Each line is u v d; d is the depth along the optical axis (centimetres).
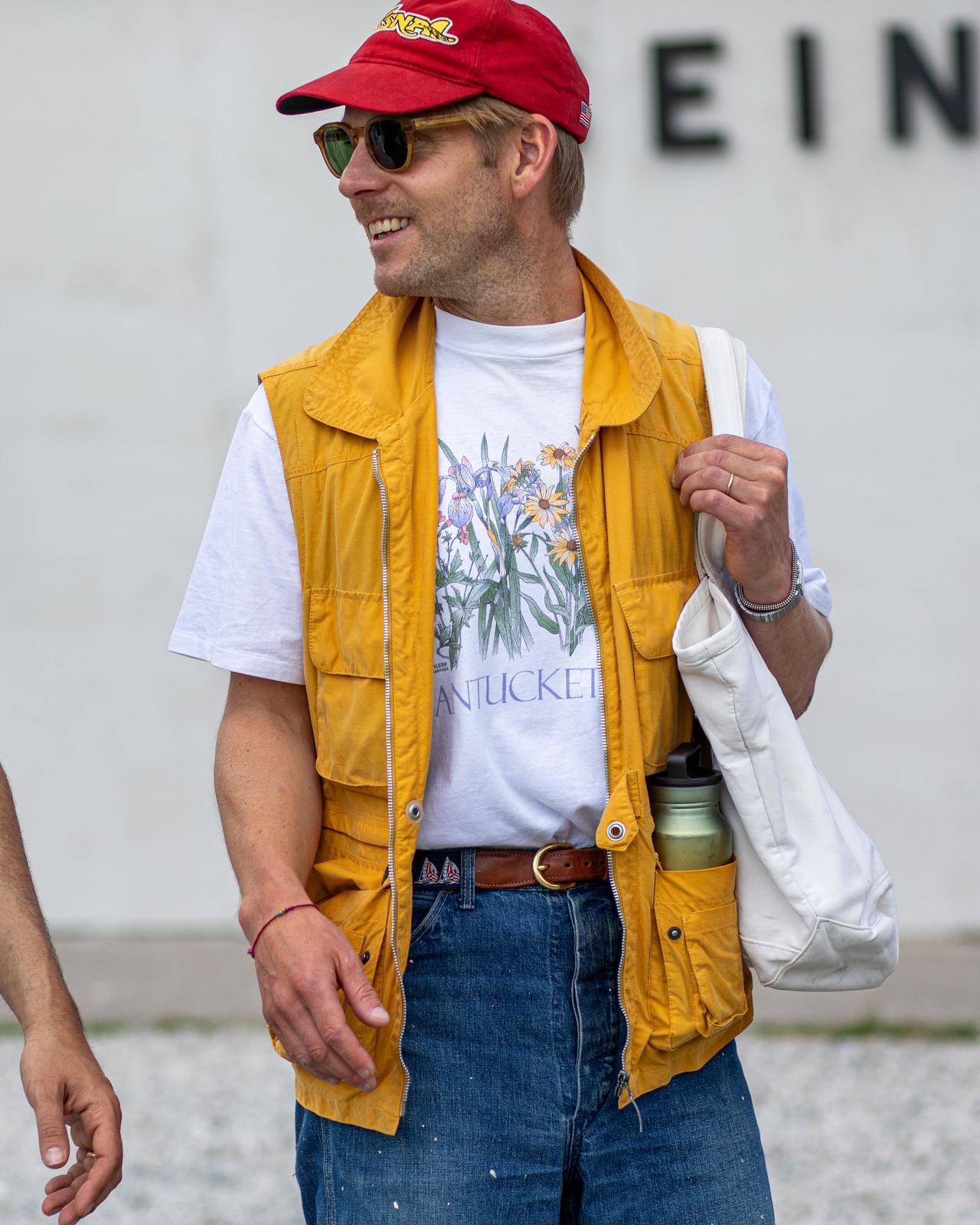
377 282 539
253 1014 1302
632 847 534
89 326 1422
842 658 1389
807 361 1369
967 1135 1063
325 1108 546
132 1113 1131
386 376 543
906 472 1372
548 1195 538
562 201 550
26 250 1418
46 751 1462
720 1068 573
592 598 536
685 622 545
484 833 533
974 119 1337
